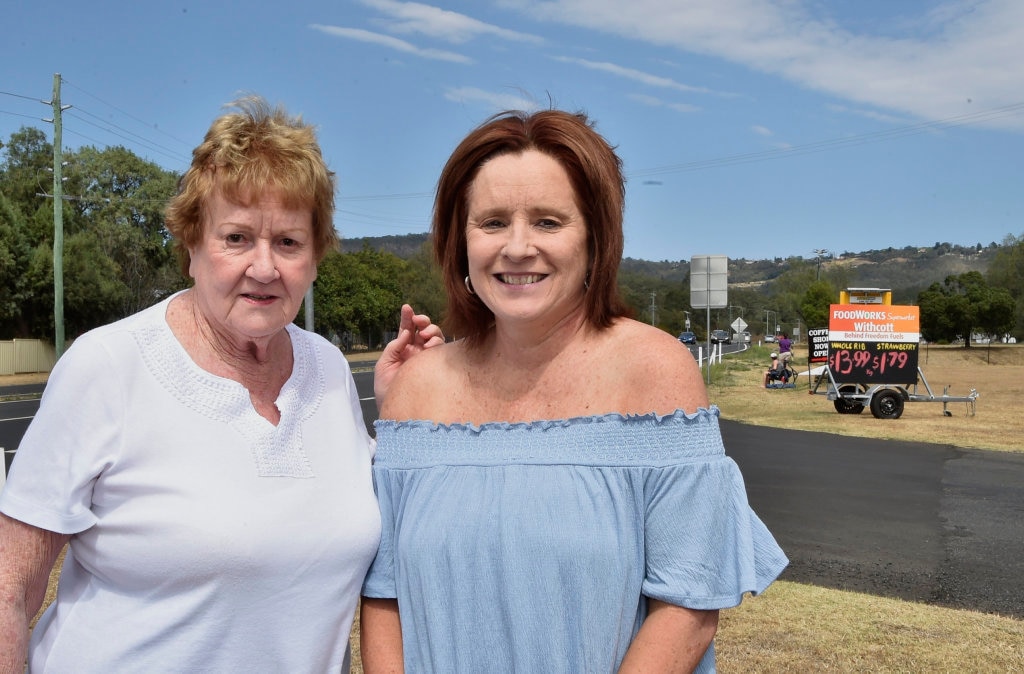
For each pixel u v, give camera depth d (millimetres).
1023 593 5301
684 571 1704
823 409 18766
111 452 1720
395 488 1970
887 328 17234
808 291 83125
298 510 1854
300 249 1926
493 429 1885
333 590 1893
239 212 1836
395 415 2105
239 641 1781
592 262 1937
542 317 1880
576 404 1871
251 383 1954
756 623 4527
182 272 2010
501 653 1747
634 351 1844
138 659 1727
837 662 3998
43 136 54125
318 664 1894
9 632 1642
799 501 8242
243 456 1821
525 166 1858
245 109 1908
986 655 4102
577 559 1700
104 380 1716
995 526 7184
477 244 1900
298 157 1866
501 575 1738
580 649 1691
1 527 1675
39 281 37375
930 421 16234
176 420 1773
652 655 1683
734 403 20312
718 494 1729
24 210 45469
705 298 21797
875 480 9445
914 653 4113
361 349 63812
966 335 64375
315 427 2000
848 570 5824
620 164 1980
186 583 1729
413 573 1834
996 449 12180
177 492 1736
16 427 15508
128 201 44812
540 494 1762
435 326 2561
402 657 1935
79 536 1765
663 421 1758
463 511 1807
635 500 1741
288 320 1921
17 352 36469
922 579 5605
